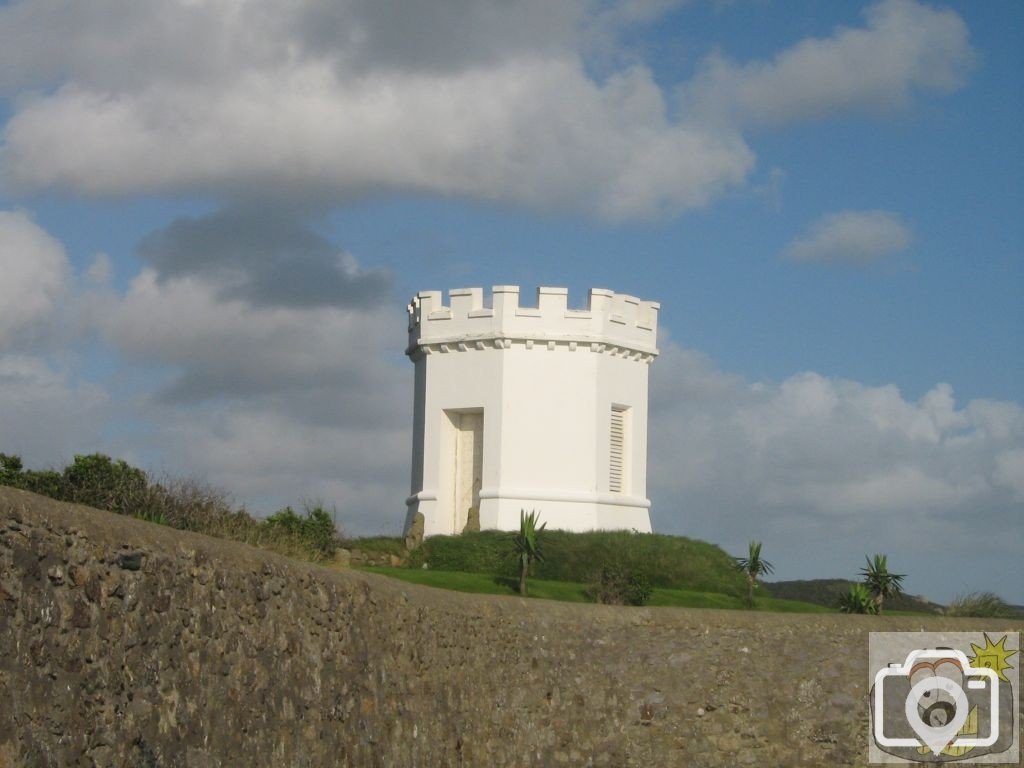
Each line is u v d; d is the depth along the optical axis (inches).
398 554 1471.5
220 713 526.9
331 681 640.4
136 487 898.1
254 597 568.1
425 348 1724.9
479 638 863.7
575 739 956.0
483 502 1657.2
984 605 1400.1
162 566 493.7
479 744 840.9
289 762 583.5
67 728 422.9
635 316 1740.9
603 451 1688.0
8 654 396.2
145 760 467.8
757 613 1067.9
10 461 859.4
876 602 1398.9
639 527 1726.1
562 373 1675.7
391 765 701.9
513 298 1672.0
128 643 465.4
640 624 1015.6
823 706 1046.4
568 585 1395.2
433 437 1712.6
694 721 1010.7
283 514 1160.2
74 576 435.5
